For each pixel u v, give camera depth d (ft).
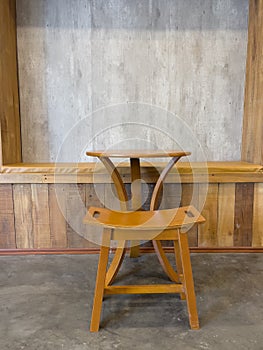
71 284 6.42
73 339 4.72
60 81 8.93
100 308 4.93
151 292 5.23
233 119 9.18
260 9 7.91
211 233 8.01
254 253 8.05
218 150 9.29
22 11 8.59
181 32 8.80
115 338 4.75
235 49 8.90
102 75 8.93
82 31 8.73
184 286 5.15
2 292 6.08
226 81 9.04
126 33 8.77
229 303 5.70
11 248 7.97
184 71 8.96
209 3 8.69
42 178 7.67
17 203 7.80
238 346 4.56
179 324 5.10
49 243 7.99
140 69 8.93
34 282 6.50
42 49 8.75
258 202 7.92
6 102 8.01
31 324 5.08
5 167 7.65
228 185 7.81
